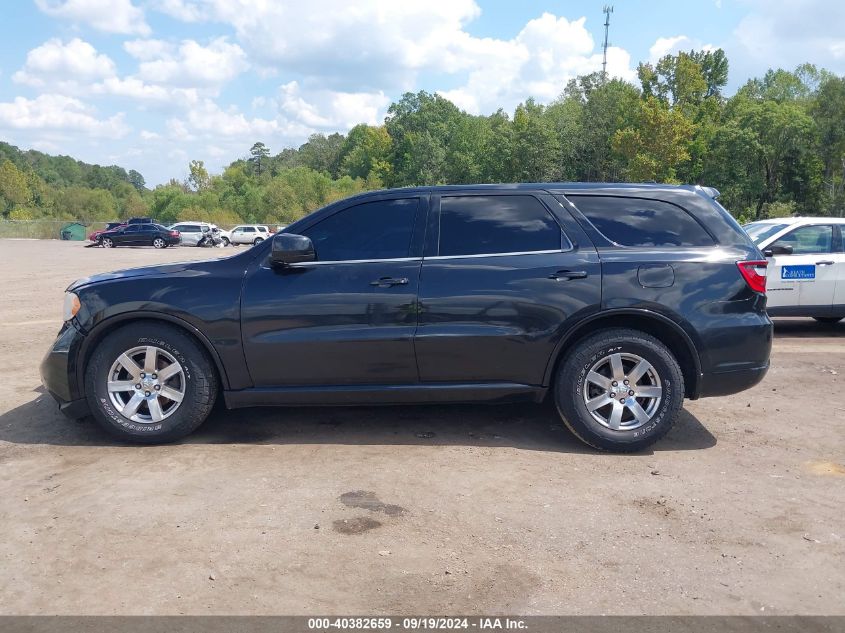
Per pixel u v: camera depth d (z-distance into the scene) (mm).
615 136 66125
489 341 4637
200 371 4715
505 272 4656
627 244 4770
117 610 2777
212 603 2830
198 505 3771
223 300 4672
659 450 4770
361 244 4816
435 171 94750
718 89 83812
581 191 4898
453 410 5660
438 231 4812
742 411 5762
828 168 68438
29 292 14656
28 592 2908
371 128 125312
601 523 3598
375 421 5344
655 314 4602
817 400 6113
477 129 98938
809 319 11094
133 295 4688
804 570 3137
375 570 3102
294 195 97438
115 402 4727
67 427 5180
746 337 4664
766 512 3750
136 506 3756
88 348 4766
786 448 4828
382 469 4328
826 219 9609
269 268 4762
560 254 4715
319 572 3080
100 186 184250
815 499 3932
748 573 3107
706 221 4844
